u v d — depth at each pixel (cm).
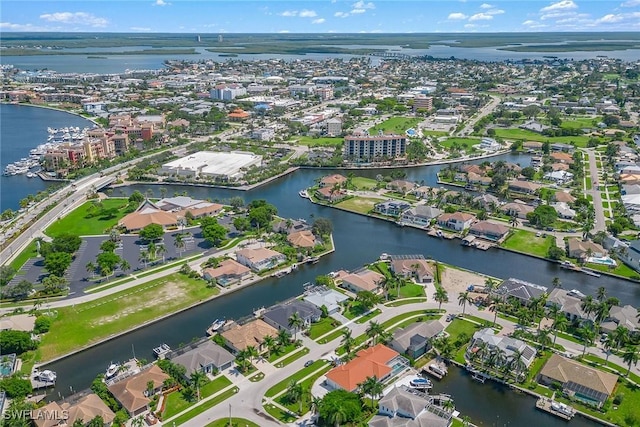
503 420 17050
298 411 17162
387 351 19775
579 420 17062
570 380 18212
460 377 19262
